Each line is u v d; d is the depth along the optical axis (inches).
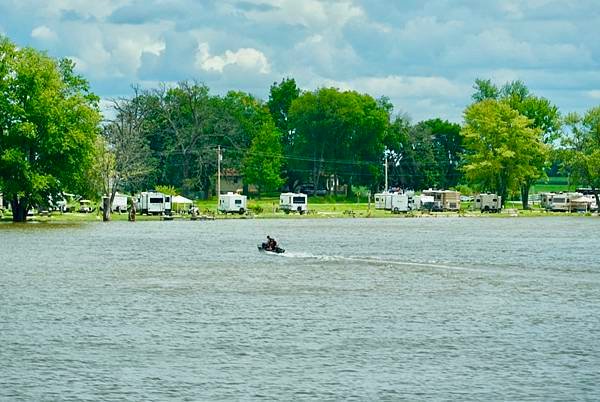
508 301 7765.8
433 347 5836.6
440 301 7751.0
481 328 6476.4
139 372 5216.5
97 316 6934.1
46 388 4916.3
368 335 6210.6
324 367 5334.6
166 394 4825.3
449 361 5472.4
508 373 5206.7
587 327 6525.6
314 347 5836.6
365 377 5128.0
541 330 6402.6
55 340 6023.6
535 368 5310.0
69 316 6934.1
